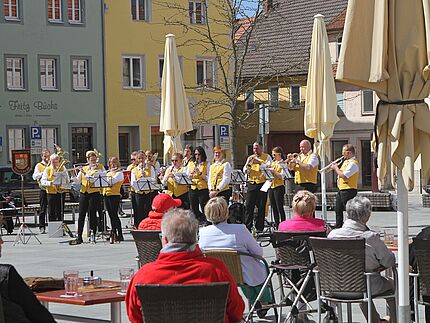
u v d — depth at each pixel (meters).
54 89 47.44
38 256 19.64
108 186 22.03
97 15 48.72
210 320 6.47
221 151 21.36
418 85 8.03
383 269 9.37
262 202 22.12
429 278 9.05
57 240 23.38
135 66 50.31
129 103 49.88
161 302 6.46
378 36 7.98
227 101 42.84
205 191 21.91
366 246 9.30
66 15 47.75
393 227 25.03
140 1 50.34
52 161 24.22
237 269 9.79
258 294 10.48
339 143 54.66
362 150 53.50
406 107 8.06
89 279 8.56
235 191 24.73
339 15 54.28
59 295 7.96
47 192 24.30
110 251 20.30
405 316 8.10
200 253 6.85
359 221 9.48
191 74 51.94
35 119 46.78
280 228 10.89
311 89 20.14
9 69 46.25
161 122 20.39
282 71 43.66
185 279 6.66
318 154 20.39
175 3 49.03
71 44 47.91
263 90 55.72
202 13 52.22
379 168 8.28
